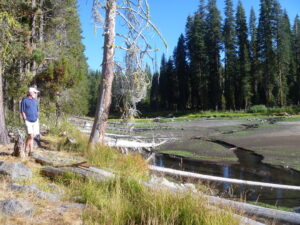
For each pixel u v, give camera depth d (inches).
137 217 159.6
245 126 1233.4
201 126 1300.4
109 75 371.6
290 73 2199.8
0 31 421.1
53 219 146.2
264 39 2060.8
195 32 2194.9
